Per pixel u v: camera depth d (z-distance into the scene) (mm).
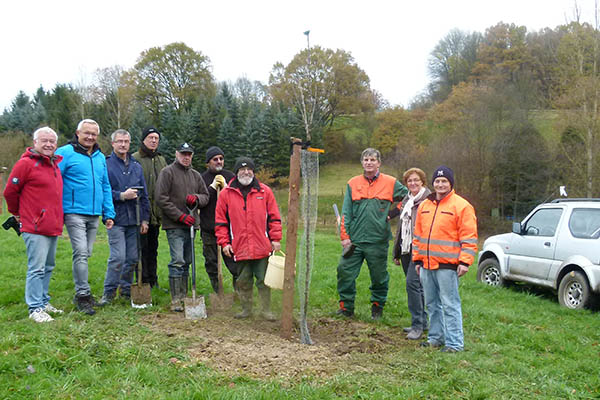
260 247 6109
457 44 59344
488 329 6625
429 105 57094
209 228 7023
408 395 4129
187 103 56500
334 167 55812
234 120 54781
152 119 54656
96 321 5461
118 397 3723
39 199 5320
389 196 6633
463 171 30078
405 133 47500
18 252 10508
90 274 8594
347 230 6750
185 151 6453
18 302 6469
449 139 31766
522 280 9961
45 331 4859
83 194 5805
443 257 5391
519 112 30516
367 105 56375
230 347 5039
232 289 8117
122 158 6445
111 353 4527
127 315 5859
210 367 4480
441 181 5430
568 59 26812
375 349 5418
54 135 5387
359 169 54688
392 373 4672
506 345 5945
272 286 5859
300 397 3955
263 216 6164
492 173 30016
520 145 29688
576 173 24484
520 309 8266
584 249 8648
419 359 5102
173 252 6438
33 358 4188
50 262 5805
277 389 4008
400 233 6340
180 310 6324
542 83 41188
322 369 4648
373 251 6656
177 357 4625
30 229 5305
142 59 57625
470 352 5379
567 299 8852
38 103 57125
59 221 5508
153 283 7500
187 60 57969
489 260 10883
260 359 4777
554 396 4434
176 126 50781
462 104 38406
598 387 4734
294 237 5516
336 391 4172
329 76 52438
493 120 30594
